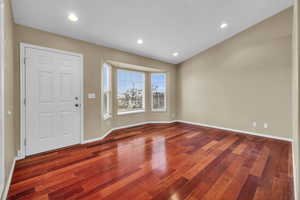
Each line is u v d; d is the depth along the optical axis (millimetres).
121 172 1988
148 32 3236
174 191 1606
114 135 3764
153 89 5383
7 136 1677
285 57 3281
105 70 4027
